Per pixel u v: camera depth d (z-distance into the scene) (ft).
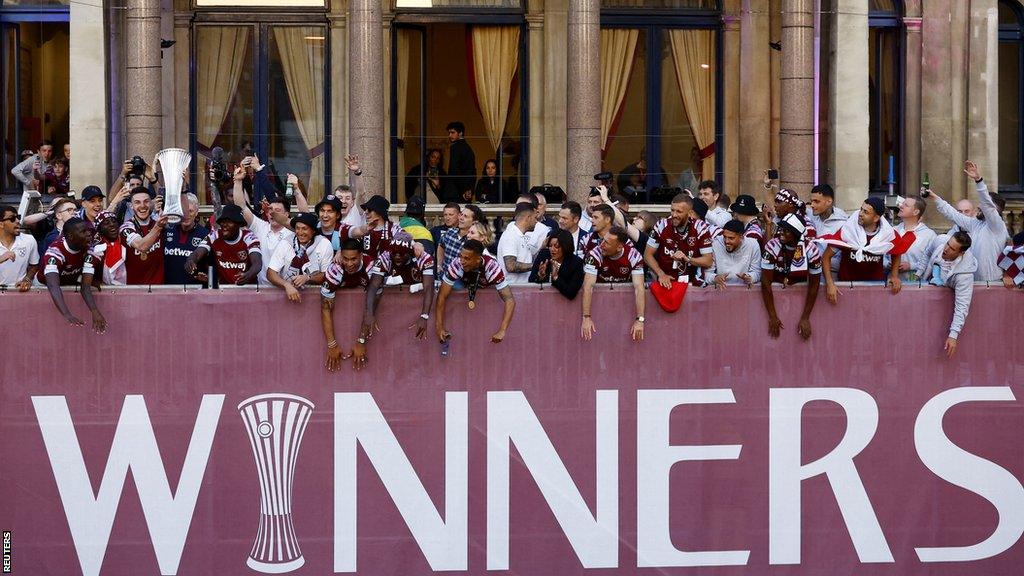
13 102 177.88
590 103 156.97
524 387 81.51
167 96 176.04
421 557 81.41
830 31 170.91
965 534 83.61
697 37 181.98
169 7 175.11
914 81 182.19
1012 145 189.78
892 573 83.41
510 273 103.76
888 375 83.15
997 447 83.46
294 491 80.64
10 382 79.25
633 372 81.92
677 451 82.28
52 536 79.56
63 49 178.09
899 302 83.10
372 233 81.30
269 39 179.22
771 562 82.89
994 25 180.75
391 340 80.84
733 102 181.47
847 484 83.20
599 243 82.38
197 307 79.82
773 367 82.58
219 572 80.38
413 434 81.10
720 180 181.78
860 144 168.86
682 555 82.53
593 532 82.02
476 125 180.24
